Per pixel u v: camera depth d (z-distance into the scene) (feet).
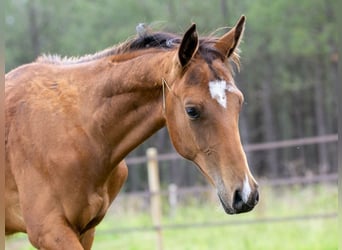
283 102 129.29
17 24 120.88
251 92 124.57
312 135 128.57
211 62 16.02
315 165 120.78
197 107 15.58
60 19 120.37
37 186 17.60
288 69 123.13
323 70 121.08
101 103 17.76
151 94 17.30
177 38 17.79
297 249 38.93
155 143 111.34
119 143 17.88
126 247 43.78
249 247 40.11
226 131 15.44
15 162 17.95
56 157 17.47
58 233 17.30
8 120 18.25
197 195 64.03
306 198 54.03
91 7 112.57
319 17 107.76
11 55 116.98
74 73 18.48
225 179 15.31
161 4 112.57
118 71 17.71
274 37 110.22
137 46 18.03
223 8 111.86
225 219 49.90
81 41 112.27
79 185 17.56
